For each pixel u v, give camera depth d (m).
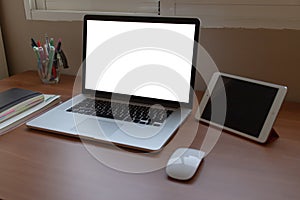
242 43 1.06
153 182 0.65
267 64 1.05
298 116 0.93
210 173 0.67
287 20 0.98
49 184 0.64
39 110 0.97
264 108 0.81
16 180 0.66
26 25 1.35
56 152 0.76
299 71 1.02
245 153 0.75
